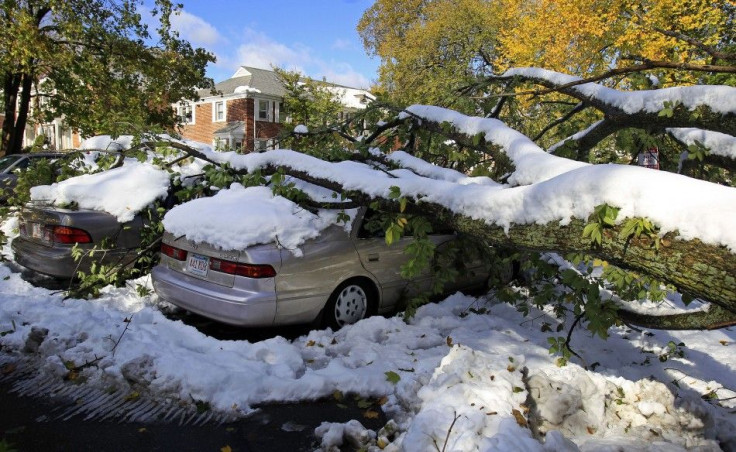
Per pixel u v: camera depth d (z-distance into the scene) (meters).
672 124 4.27
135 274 5.98
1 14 15.04
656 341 4.73
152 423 3.20
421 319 4.85
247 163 5.36
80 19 16.34
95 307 4.80
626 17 13.08
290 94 22.27
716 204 2.27
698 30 12.17
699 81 9.35
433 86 20.86
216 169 5.46
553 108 6.88
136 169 6.17
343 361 3.94
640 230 2.44
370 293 5.00
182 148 6.11
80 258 5.45
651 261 2.46
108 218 5.60
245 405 3.38
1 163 11.22
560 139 6.47
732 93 3.87
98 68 16.98
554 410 3.17
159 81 18.61
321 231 4.64
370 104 6.13
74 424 3.16
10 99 18.03
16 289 5.38
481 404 2.97
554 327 4.93
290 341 4.54
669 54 11.67
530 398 3.25
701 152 4.34
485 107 6.36
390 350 4.13
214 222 4.46
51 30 16.78
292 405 3.44
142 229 5.73
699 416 3.22
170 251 4.87
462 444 2.60
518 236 3.18
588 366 4.20
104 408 3.35
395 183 4.13
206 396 3.39
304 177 4.82
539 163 3.69
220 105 35.03
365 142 5.94
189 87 19.84
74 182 5.89
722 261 2.17
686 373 4.12
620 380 3.58
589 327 3.70
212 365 3.64
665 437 3.11
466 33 28.75
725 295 2.21
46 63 16.41
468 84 6.27
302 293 4.45
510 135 4.42
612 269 3.88
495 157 4.57
